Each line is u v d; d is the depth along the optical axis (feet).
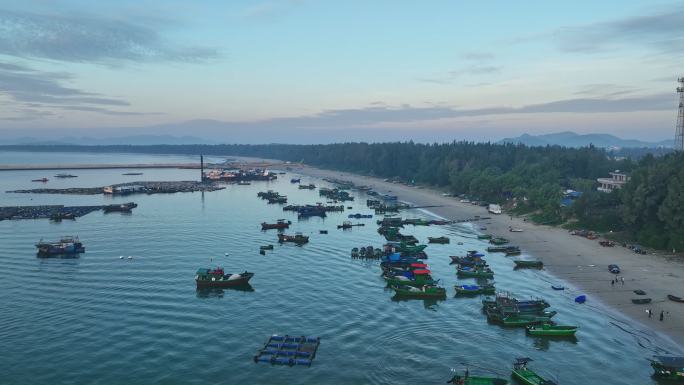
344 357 277.23
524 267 460.96
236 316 335.06
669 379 251.19
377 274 438.81
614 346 290.76
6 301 357.00
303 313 341.82
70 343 291.58
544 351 286.25
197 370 262.26
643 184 538.88
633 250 503.20
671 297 358.64
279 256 503.61
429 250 543.80
